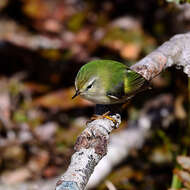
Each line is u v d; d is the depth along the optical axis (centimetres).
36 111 1341
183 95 1261
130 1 1627
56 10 1747
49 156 1204
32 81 1430
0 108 1328
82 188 571
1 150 1216
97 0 1702
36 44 1574
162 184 1078
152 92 1320
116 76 799
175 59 820
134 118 1252
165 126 1209
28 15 1731
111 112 801
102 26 1600
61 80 1432
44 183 1097
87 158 617
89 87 797
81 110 1343
